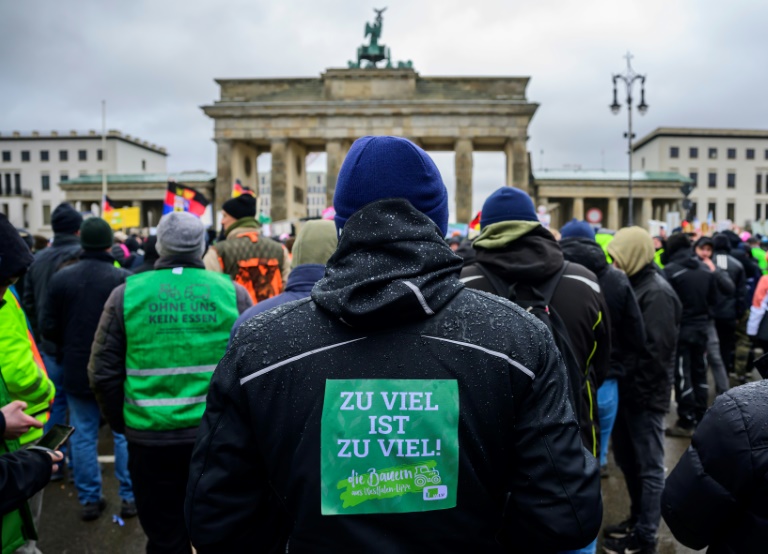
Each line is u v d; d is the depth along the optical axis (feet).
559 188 253.03
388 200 6.95
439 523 6.33
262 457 6.81
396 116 211.41
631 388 19.43
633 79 127.34
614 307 17.44
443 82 214.69
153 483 15.83
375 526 6.29
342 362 6.51
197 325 15.92
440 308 6.70
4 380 12.20
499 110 207.41
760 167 345.92
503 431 6.57
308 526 6.34
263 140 218.79
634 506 20.59
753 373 44.24
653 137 353.10
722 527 8.05
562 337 12.81
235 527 6.77
